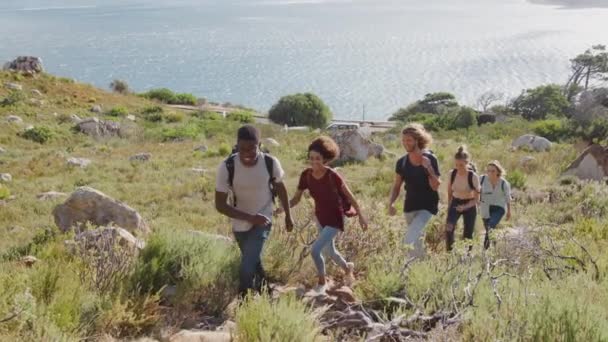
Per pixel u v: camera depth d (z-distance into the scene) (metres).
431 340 4.08
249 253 5.61
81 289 4.97
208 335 4.70
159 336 4.72
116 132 33.75
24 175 20.59
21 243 10.62
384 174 18.97
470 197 7.99
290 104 59.69
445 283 5.12
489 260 5.51
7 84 42.25
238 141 5.42
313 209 7.91
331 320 4.77
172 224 12.28
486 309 4.54
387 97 171.62
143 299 5.13
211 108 59.22
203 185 17.45
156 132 34.44
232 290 5.62
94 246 6.50
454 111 57.62
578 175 18.03
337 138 23.75
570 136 34.88
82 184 18.56
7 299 4.44
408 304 5.07
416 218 6.86
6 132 30.19
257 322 4.31
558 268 6.26
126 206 10.77
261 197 5.56
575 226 9.94
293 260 6.61
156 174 20.52
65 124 34.53
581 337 4.03
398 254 6.13
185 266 5.84
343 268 6.29
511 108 90.94
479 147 27.00
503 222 11.40
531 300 4.61
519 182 16.33
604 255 7.17
